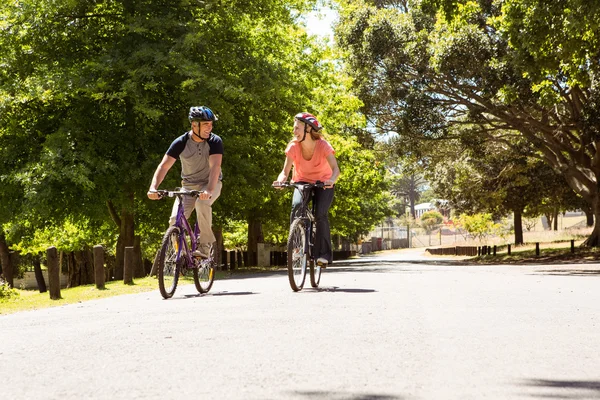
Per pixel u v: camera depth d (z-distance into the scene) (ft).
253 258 104.12
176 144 28.68
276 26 80.07
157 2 70.95
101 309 24.90
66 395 10.80
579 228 198.29
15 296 37.65
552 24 61.82
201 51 69.62
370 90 110.63
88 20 70.95
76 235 113.39
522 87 88.53
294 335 16.39
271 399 10.33
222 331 17.19
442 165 159.84
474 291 29.50
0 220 69.26
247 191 72.02
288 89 73.31
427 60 99.50
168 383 11.50
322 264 29.68
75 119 67.00
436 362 13.19
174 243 28.50
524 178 155.84
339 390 10.87
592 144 108.99
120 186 67.26
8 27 69.62
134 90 62.85
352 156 105.29
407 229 365.61
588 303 24.79
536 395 10.64
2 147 69.92
